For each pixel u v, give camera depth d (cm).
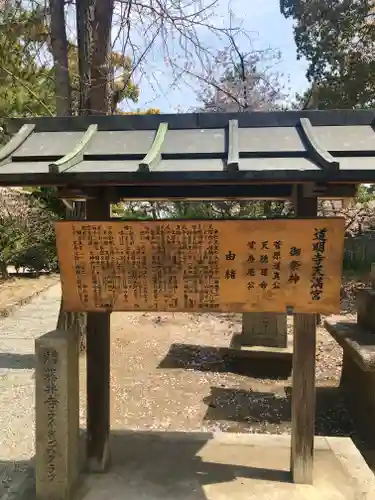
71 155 277
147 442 408
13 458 435
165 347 820
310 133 295
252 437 419
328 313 313
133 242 316
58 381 319
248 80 1055
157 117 325
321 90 1596
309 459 343
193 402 594
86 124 331
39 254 1591
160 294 322
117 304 326
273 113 317
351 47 1558
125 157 293
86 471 361
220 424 535
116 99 655
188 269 317
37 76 852
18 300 1162
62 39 638
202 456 385
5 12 683
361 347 498
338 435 534
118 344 827
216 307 321
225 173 256
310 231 303
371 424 526
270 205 1294
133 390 624
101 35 605
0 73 845
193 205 1344
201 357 762
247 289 316
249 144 293
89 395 357
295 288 312
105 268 321
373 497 329
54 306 1156
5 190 1555
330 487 340
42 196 884
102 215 340
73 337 332
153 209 1402
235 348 730
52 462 321
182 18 601
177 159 286
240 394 623
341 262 306
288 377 702
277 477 353
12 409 551
